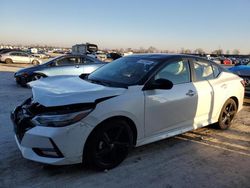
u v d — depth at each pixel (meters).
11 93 8.62
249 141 4.80
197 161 3.88
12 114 3.74
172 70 4.17
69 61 10.13
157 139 3.96
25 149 3.14
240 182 3.35
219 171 3.61
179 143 4.55
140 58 4.43
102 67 4.76
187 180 3.34
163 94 3.89
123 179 3.29
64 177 3.27
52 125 3.01
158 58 4.25
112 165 3.49
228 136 5.00
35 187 3.04
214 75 5.01
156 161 3.81
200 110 4.55
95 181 3.21
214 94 4.76
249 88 7.68
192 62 4.56
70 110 3.07
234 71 8.07
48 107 3.07
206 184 3.27
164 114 3.94
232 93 5.19
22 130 3.25
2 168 3.43
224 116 5.28
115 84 3.79
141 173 3.45
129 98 3.48
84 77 4.49
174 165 3.72
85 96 3.20
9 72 16.53
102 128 3.26
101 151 3.35
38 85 3.68
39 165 3.53
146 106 3.67
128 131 3.55
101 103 3.23
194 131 5.20
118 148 3.54
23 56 26.20
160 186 3.17
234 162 3.91
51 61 9.87
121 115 3.40
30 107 3.34
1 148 4.01
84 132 3.12
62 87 3.55
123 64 4.41
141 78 3.81
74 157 3.12
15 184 3.08
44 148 3.02
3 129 4.86
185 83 4.31
